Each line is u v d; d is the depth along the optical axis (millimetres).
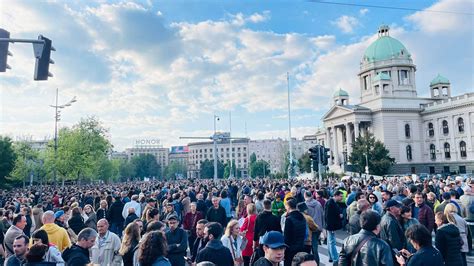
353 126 96000
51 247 6668
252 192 21797
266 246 4844
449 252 7129
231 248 7996
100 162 73938
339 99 109875
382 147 74312
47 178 75438
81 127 63906
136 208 15367
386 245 5227
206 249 6375
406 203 9734
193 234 11898
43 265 5461
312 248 10156
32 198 24453
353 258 5395
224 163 191375
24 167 65625
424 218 9656
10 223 12492
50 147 62812
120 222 15477
